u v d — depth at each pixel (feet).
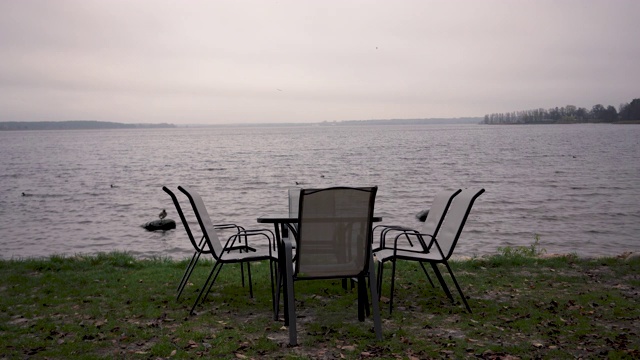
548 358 16.08
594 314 20.57
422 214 73.10
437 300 22.95
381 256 21.68
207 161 213.46
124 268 31.22
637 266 29.48
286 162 200.03
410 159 208.33
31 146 446.19
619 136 480.23
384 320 20.11
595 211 78.54
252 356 16.37
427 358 16.16
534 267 29.91
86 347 17.17
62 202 97.76
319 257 17.76
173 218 77.30
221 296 23.89
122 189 117.50
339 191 17.42
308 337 18.10
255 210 84.02
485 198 93.35
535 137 488.44
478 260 31.40
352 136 647.97
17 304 22.53
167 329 19.08
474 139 457.68
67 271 29.58
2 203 97.04
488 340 17.79
